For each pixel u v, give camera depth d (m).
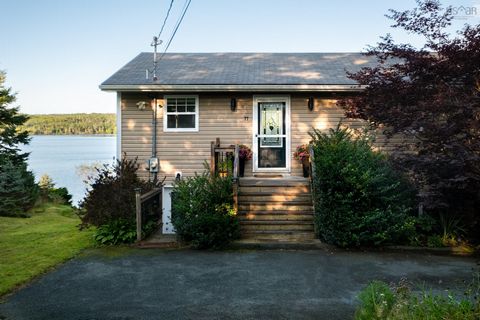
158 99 11.03
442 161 6.82
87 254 7.74
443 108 6.82
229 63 13.20
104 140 78.94
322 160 8.21
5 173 14.41
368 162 8.41
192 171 11.03
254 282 6.02
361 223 7.66
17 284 5.96
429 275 6.35
